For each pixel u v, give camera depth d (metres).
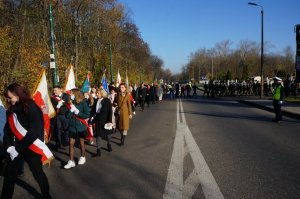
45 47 24.20
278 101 15.21
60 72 23.50
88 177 6.62
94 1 37.31
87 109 7.56
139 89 22.58
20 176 6.80
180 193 5.60
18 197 5.62
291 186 5.94
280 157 8.14
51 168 7.36
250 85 45.06
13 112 4.91
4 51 21.00
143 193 5.63
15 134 4.88
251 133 11.94
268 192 5.63
